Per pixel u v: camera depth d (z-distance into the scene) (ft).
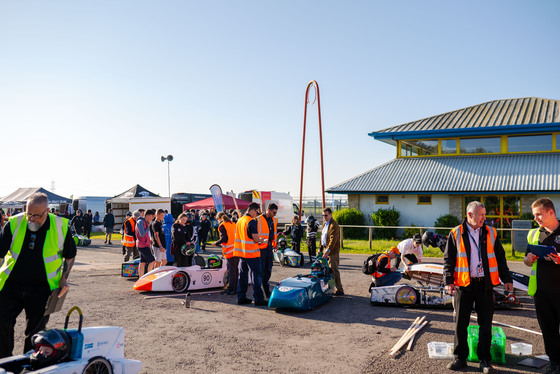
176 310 26.73
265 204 103.35
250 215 28.76
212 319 24.53
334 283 32.04
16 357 12.73
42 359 12.48
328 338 20.89
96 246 74.49
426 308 27.50
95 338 13.91
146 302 29.04
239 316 25.30
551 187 66.54
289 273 43.04
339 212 81.05
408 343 19.98
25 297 14.92
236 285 32.63
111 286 35.12
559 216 69.77
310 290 26.96
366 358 17.95
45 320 15.26
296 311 26.35
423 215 79.10
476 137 82.38
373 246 65.51
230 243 32.42
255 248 28.55
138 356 18.10
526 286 26.68
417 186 76.74
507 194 73.05
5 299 14.79
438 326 22.94
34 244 14.97
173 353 18.54
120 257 57.21
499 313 25.89
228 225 32.58
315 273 29.78
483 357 16.48
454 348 16.81
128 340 20.34
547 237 16.28
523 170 73.31
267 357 18.10
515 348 18.45
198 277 33.63
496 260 16.80
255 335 21.34
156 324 23.32
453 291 16.70
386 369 16.71
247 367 16.92
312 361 17.62
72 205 132.05
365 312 26.45
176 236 37.42
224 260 35.94
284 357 18.11
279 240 51.80
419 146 87.51
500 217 74.69
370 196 82.99
